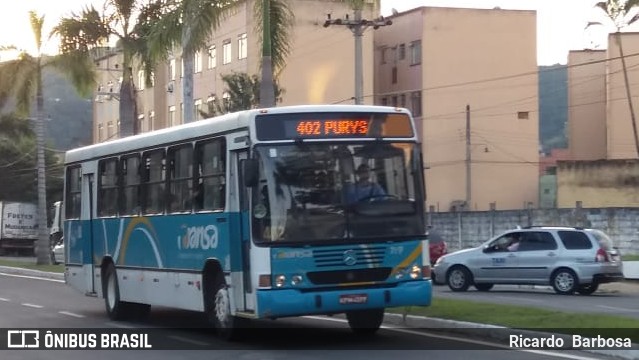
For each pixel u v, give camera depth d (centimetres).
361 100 4050
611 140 6862
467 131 6150
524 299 2547
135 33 3569
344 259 1486
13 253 6675
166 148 1834
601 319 1697
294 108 1515
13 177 7550
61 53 3819
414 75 6481
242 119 1527
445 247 3647
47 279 3738
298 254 1472
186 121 3109
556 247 2780
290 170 1493
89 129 9338
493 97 6512
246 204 1515
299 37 5906
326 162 1508
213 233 1630
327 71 6012
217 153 1623
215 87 5981
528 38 6569
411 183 1550
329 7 5953
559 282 2759
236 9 2877
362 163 1523
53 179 7644
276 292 1459
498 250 2872
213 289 1669
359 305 1484
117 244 2064
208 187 1659
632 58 6794
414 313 1852
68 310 2330
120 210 2055
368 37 6222
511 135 6550
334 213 1495
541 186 6575
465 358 1395
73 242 2331
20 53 4725
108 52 3997
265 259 1466
